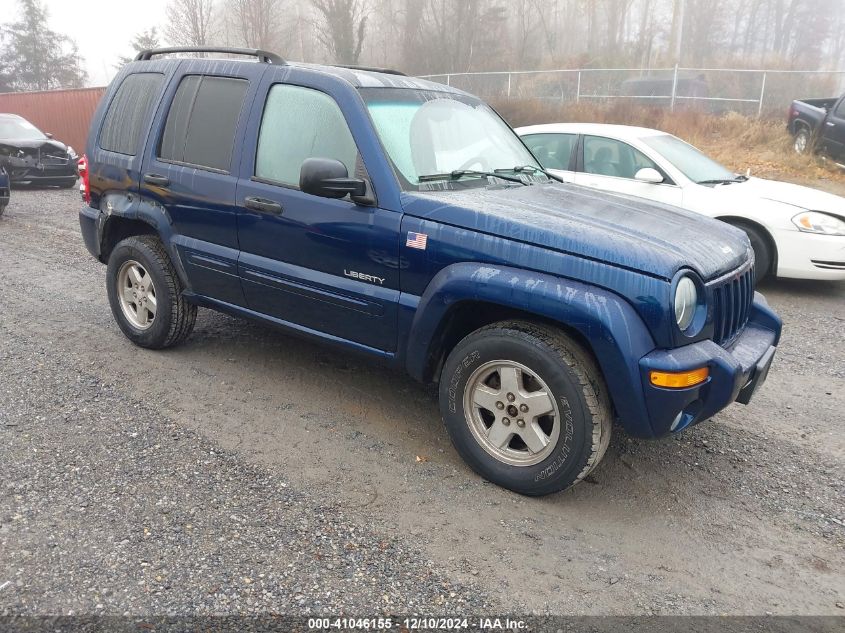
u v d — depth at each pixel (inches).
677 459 152.8
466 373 135.0
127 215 189.3
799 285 305.9
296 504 128.3
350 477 138.6
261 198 158.6
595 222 134.3
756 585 112.3
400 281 140.9
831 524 130.3
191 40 1481.3
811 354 221.6
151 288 194.1
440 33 1583.4
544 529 124.4
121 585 104.7
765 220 276.7
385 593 106.1
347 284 148.6
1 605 99.4
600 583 111.0
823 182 535.5
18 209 470.3
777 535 126.2
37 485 130.2
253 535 118.3
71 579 105.4
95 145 202.1
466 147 165.0
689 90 784.3
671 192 288.2
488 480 137.9
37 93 857.5
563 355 122.6
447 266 133.5
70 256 321.7
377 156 142.7
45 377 180.2
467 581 109.7
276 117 160.2
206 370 188.2
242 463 141.9
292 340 212.7
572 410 122.6
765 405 183.0
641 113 745.0
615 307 117.6
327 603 103.3
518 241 126.8
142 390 174.6
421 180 146.0
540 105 840.9
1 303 244.7
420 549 117.0
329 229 148.0
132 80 197.3
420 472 141.6
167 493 129.6
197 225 174.1
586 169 309.0
